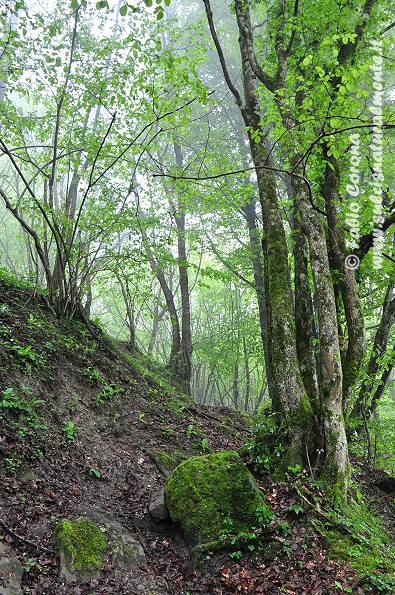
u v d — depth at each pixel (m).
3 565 4.32
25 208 9.83
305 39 9.48
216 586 5.18
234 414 14.20
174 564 5.59
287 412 7.12
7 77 9.93
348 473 6.71
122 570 5.05
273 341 7.53
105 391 9.16
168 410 10.65
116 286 18.02
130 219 10.74
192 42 10.27
